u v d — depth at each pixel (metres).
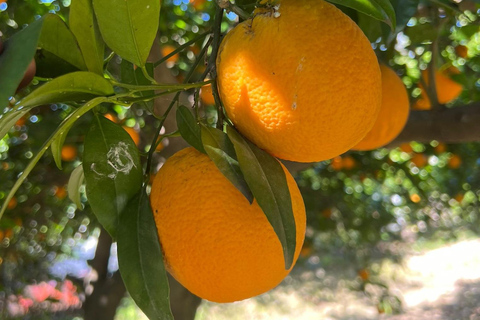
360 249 1.93
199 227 0.26
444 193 1.56
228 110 0.27
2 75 0.20
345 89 0.25
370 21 0.39
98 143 0.29
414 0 0.38
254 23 0.26
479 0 0.43
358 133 0.27
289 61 0.25
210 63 0.30
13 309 1.67
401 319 2.62
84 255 2.01
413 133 0.61
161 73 0.56
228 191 0.27
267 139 0.27
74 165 1.03
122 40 0.27
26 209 1.08
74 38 0.28
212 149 0.27
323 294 2.86
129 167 0.29
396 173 1.35
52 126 0.97
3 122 0.25
